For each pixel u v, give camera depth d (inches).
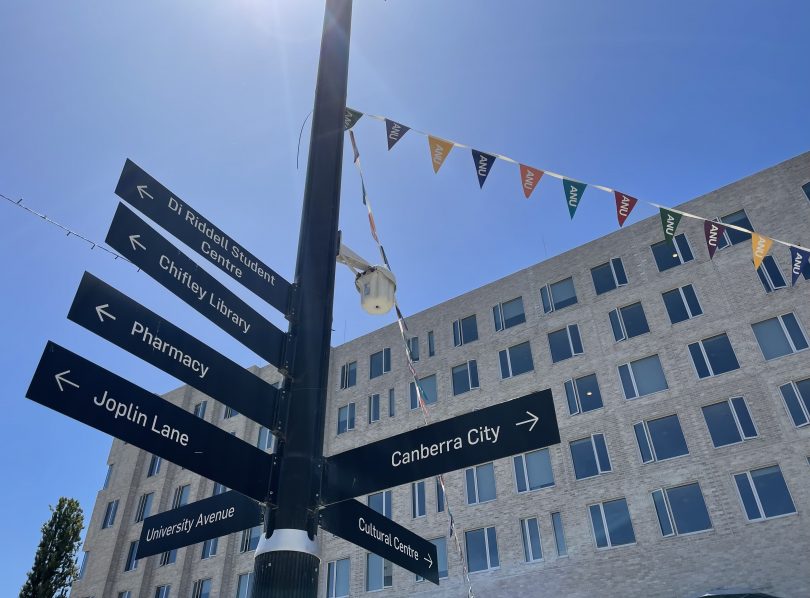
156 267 203.9
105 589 1536.7
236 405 193.0
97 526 1691.7
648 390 1142.3
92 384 172.4
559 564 1066.7
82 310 177.9
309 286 218.7
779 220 1160.8
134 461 1744.6
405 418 1397.6
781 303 1095.0
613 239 1330.0
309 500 181.5
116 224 199.2
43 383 162.6
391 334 1541.6
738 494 982.4
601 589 1011.3
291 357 207.9
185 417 187.3
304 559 170.2
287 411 196.1
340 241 243.4
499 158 374.3
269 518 178.9
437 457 196.5
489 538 1155.9
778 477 967.6
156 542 231.8
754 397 1042.1
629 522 1043.3
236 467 182.1
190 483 1620.3
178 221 221.8
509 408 198.1
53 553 1045.8
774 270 1129.4
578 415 1180.5
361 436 1433.3
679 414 1090.1
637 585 987.3
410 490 1285.7
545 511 1123.3
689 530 993.5
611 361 1202.6
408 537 234.7
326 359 206.7
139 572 1526.8
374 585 1232.8
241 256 232.1
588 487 1104.2
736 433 1031.0
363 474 195.6
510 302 1400.1
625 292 1259.8
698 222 1238.9
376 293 244.1
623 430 1123.3
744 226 1190.3
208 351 201.6
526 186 384.2
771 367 1051.9
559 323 1304.1
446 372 1395.2
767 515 950.4
